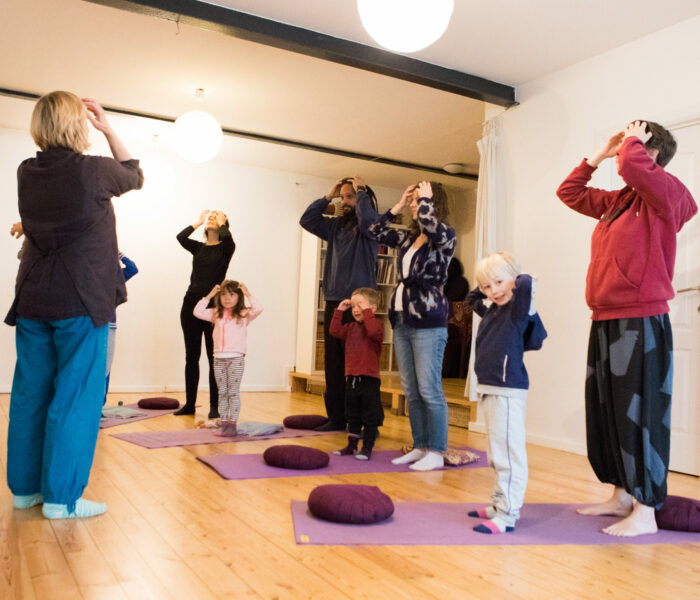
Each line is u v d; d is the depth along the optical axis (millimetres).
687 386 3619
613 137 2537
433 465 3369
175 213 6797
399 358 3539
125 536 2062
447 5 2826
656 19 3680
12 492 2344
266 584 1715
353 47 4066
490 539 2184
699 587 1820
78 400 2244
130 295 6586
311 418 4566
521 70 4418
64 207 2191
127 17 3863
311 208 4266
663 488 2297
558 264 4305
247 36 3814
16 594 1588
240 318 4160
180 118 4699
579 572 1908
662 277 2285
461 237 8180
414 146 6340
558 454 4016
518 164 4668
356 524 2283
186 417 4902
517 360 2291
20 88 5051
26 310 2244
